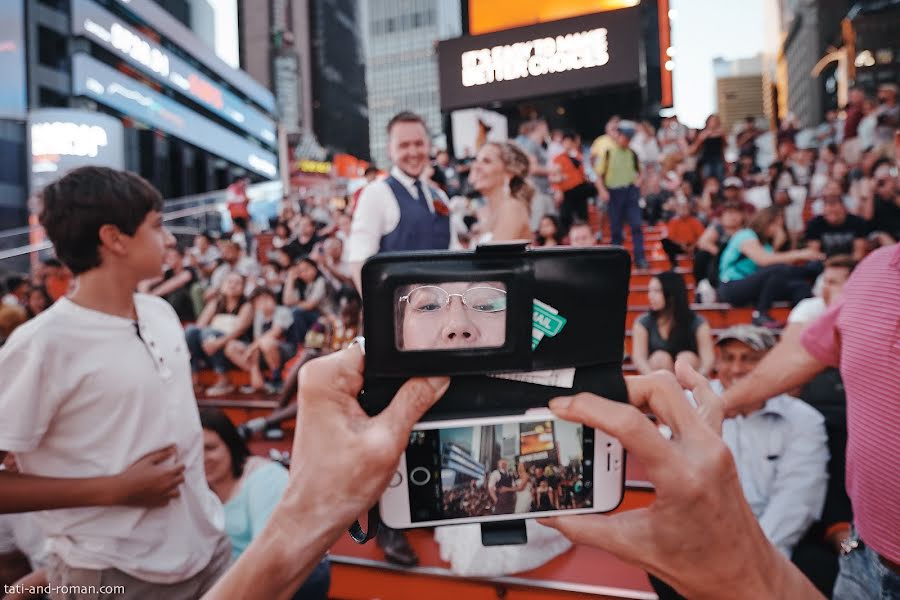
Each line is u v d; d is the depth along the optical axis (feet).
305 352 13.50
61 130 83.71
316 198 38.37
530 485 1.79
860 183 19.71
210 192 197.26
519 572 7.38
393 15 516.32
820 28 337.11
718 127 27.84
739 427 7.13
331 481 1.33
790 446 6.81
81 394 3.77
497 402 1.71
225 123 206.69
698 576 1.39
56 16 125.70
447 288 1.59
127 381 3.89
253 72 436.76
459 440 1.71
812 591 1.47
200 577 4.43
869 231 17.99
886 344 3.31
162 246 4.23
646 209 29.53
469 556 7.35
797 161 27.94
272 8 440.45
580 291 1.69
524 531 1.81
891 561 3.40
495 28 40.42
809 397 7.28
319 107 479.41
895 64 202.69
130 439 3.90
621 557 1.45
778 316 15.48
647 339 12.20
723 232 18.13
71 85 128.77
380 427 1.42
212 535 4.61
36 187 83.87
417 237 7.86
